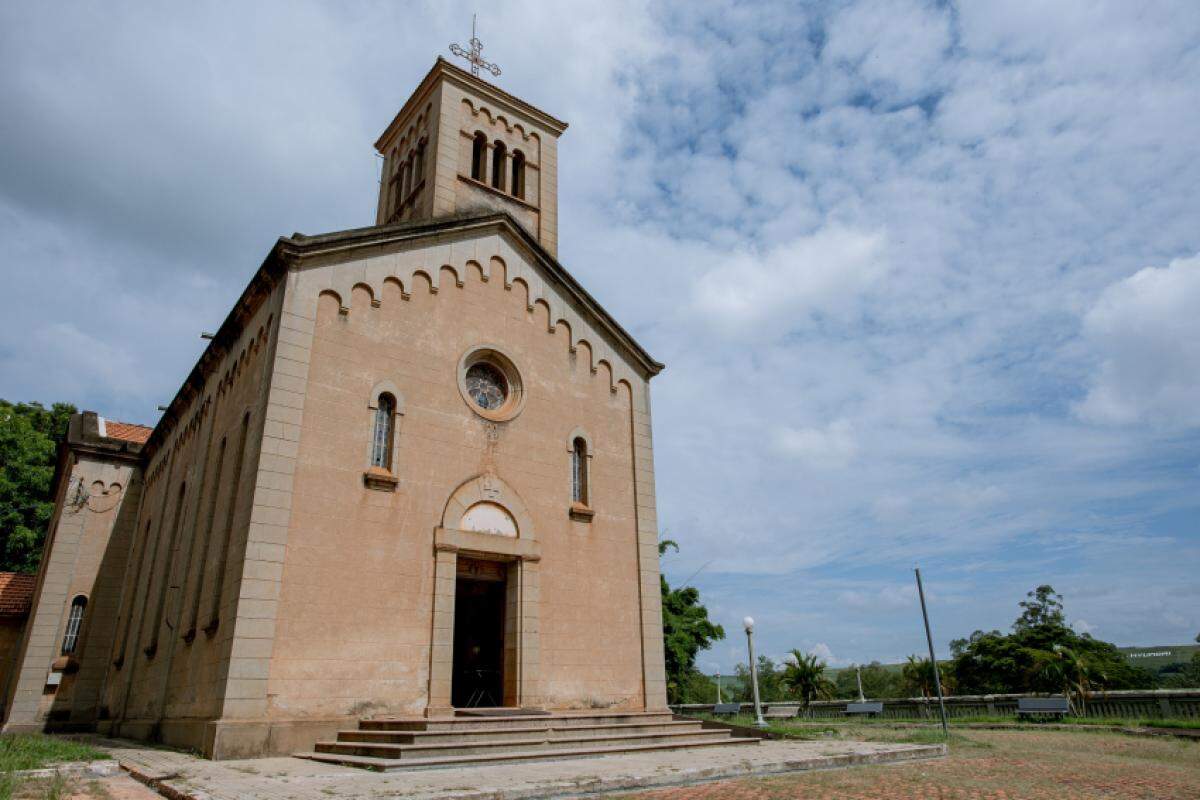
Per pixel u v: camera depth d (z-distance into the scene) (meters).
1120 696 25.73
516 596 19.05
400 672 16.38
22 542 42.25
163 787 10.08
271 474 15.88
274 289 18.28
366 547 16.77
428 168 24.28
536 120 27.12
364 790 9.36
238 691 14.23
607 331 23.84
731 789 10.39
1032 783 11.20
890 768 12.95
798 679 49.16
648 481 23.09
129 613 26.48
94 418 31.98
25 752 12.38
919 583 22.66
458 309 20.41
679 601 38.91
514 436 20.33
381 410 18.30
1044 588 64.12
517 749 13.98
